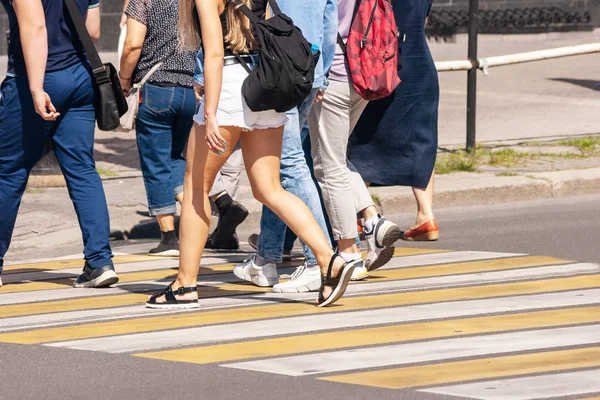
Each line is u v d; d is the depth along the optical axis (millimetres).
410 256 21359
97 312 16938
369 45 18797
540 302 17156
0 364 14133
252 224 25406
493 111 41188
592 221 25047
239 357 14227
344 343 14836
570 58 61531
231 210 22266
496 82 49750
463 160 30797
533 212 26516
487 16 80812
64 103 18188
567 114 40438
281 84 15453
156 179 21875
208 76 15625
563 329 15445
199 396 12680
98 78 18219
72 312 16984
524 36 80062
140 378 13414
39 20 17469
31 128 18250
